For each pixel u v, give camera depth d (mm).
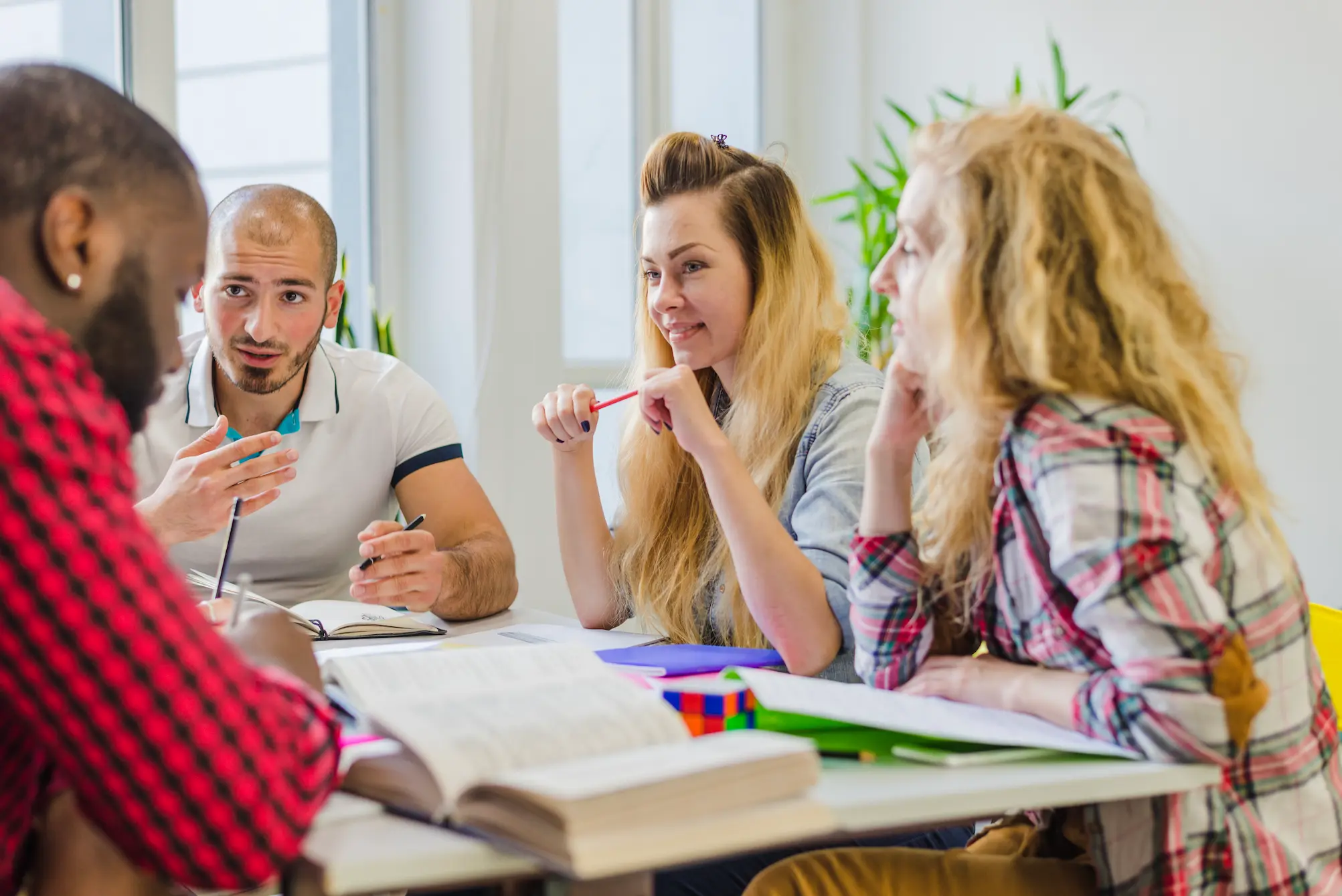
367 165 3061
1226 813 949
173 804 657
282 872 760
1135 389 1014
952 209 1070
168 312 789
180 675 656
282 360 1933
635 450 1829
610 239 3512
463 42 2922
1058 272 1031
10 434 632
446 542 2119
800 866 1041
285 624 962
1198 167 3121
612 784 709
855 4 3863
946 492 1149
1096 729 964
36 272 734
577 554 1870
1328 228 2895
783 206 1741
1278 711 996
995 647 1152
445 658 1035
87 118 747
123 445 702
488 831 745
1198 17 3113
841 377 1663
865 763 946
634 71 3559
